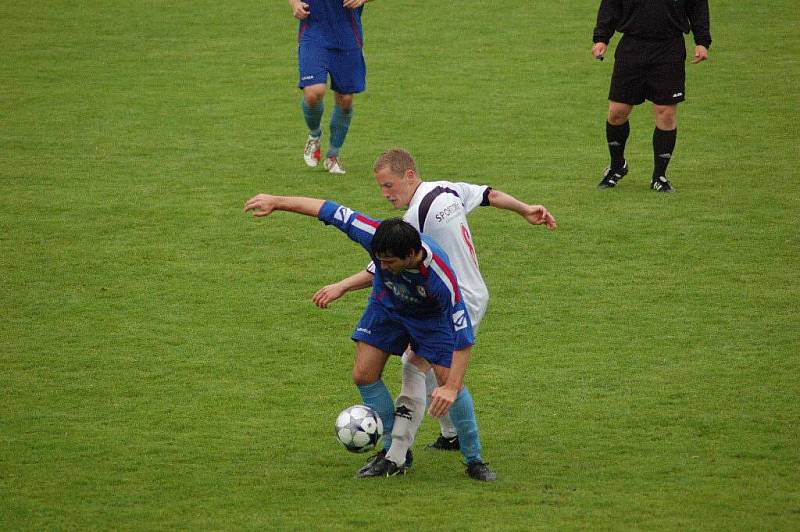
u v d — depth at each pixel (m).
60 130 50.59
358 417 21.44
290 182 43.19
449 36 68.31
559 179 43.59
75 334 29.73
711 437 23.20
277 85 58.97
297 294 32.88
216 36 68.81
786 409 24.62
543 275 34.22
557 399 25.67
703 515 19.16
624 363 27.73
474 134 50.22
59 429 23.81
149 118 52.91
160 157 46.78
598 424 24.14
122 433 23.67
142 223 38.75
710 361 27.67
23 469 21.59
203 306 31.89
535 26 70.00
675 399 25.42
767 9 71.44
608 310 31.36
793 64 60.31
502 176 44.00
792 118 51.25
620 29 40.41
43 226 38.31
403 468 21.77
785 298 31.75
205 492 20.53
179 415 24.81
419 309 20.61
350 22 42.53
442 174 44.25
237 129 51.31
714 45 64.31
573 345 29.03
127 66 62.31
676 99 40.28
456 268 22.12
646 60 40.06
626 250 36.03
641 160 46.28
